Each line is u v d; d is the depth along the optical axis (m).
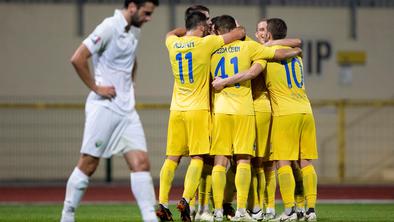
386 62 79.44
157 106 72.31
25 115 72.75
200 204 34.09
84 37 76.06
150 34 76.75
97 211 44.12
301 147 33.34
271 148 33.78
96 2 76.38
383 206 48.59
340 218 35.88
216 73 32.34
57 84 75.56
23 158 72.69
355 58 78.81
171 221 32.38
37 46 75.56
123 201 57.12
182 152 32.81
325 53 78.50
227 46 32.25
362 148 76.88
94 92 25.27
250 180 32.69
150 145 73.50
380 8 79.69
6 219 35.91
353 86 78.81
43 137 72.88
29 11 75.62
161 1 77.06
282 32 33.31
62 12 76.06
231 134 32.25
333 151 76.12
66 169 73.19
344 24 79.06
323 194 64.38
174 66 32.31
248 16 77.56
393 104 76.19
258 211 34.12
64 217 26.05
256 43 32.22
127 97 25.72
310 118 33.12
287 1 78.31
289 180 32.94
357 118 76.94
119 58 25.47
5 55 75.19
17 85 75.19
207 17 33.06
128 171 73.25
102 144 25.55
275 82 32.81
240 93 32.22
